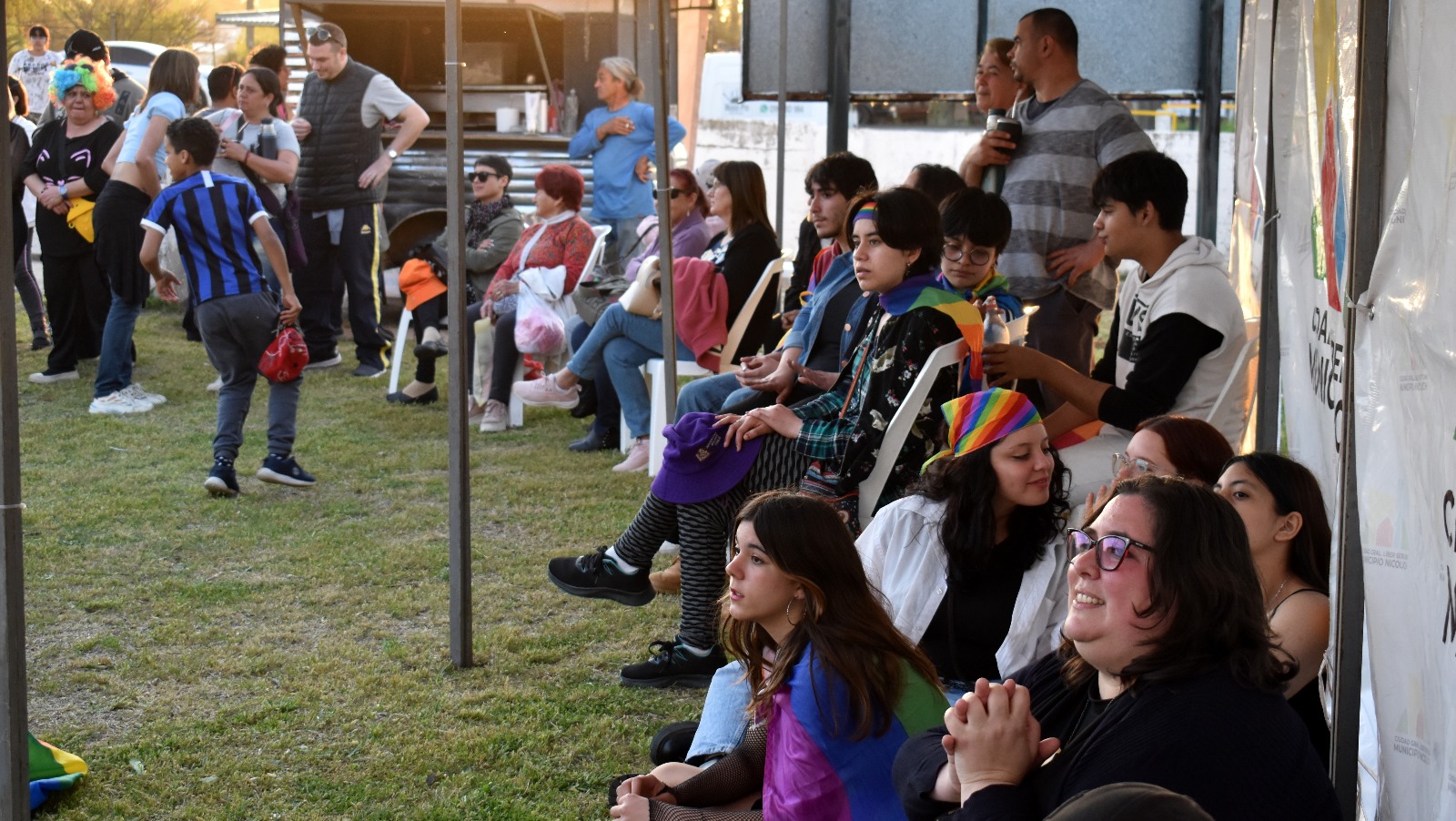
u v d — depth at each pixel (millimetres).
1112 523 1754
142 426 7320
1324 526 2588
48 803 3254
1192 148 13922
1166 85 8469
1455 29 1863
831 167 4867
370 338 8766
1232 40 8375
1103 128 5336
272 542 5402
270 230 5957
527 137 10453
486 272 7926
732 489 3873
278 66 9047
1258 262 4855
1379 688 2139
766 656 2631
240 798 3297
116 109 10258
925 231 3627
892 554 3008
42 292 11523
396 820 3203
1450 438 1851
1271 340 4156
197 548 5316
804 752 2375
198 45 24641
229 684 3992
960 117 16266
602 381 6871
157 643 4332
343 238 8672
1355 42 2889
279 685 3994
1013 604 2900
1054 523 2902
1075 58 5469
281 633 4418
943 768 1934
